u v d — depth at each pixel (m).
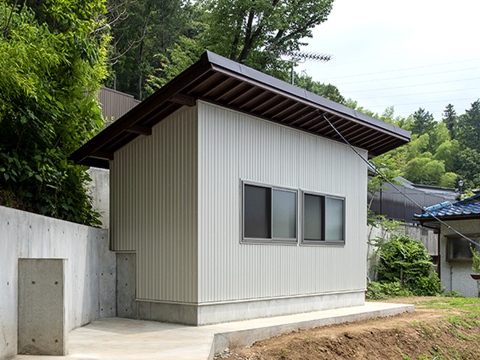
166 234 6.57
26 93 5.75
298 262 7.71
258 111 7.17
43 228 5.02
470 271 14.38
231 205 6.62
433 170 55.06
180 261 6.33
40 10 17.97
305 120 7.88
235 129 6.82
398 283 14.06
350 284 8.85
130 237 7.12
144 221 6.93
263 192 7.19
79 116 7.61
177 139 6.53
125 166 7.32
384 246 14.94
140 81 32.91
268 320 6.63
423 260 14.45
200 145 6.26
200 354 4.25
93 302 6.76
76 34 7.29
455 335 7.80
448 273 14.88
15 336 4.08
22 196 6.51
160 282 6.60
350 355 5.93
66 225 5.82
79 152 7.44
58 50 6.93
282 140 7.64
